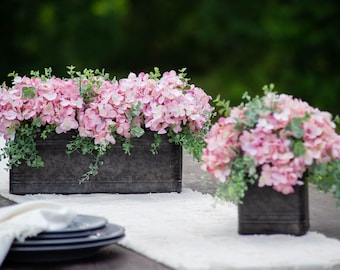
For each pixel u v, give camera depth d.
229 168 2.72
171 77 3.62
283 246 2.57
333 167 2.74
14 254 2.35
